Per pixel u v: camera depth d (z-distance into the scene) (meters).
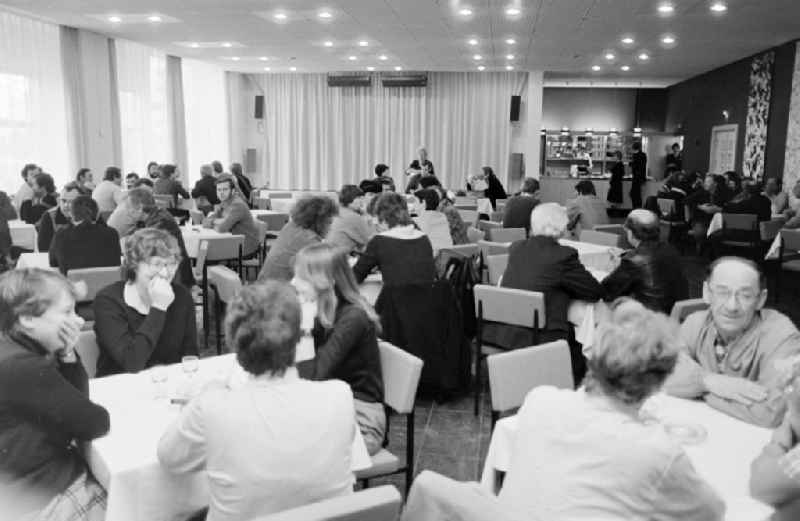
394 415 3.77
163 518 1.76
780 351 2.10
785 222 7.78
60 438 1.80
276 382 1.58
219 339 4.61
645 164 14.85
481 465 3.22
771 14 8.03
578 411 1.43
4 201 6.96
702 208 9.83
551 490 1.38
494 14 8.21
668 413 2.07
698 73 13.95
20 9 8.41
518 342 3.61
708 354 2.27
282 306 1.59
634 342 1.40
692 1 7.41
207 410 1.52
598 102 17.69
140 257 2.53
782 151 10.32
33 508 1.77
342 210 5.20
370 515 1.34
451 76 14.29
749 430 1.96
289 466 1.48
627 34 9.44
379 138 14.66
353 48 11.06
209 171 9.79
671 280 3.53
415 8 7.95
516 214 7.06
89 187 8.35
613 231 6.86
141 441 1.84
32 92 9.26
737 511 1.54
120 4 8.00
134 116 11.34
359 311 2.44
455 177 14.56
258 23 9.05
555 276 3.58
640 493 1.31
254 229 6.44
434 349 3.70
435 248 5.41
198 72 13.62
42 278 1.84
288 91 14.79
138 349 2.48
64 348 1.92
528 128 14.19
